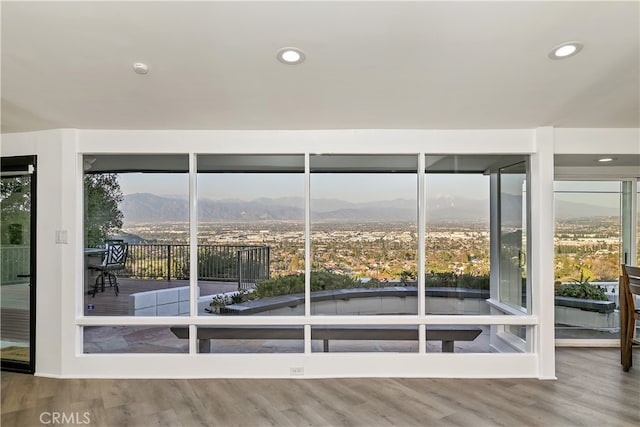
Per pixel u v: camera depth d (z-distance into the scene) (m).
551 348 3.36
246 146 3.47
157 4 1.80
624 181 4.55
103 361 3.38
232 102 2.88
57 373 3.38
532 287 3.50
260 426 2.57
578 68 2.39
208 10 1.84
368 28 1.99
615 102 2.87
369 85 2.62
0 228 3.57
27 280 3.51
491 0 1.77
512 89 2.67
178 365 3.38
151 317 3.46
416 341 3.51
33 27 1.96
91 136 3.42
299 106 2.95
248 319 3.45
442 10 1.84
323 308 3.56
